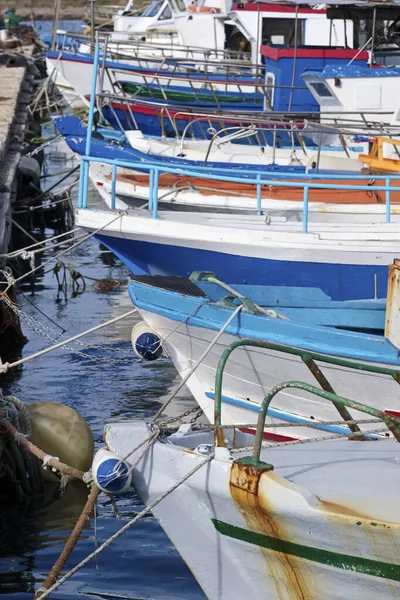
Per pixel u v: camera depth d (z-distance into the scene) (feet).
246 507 15.65
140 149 47.11
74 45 81.51
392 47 51.39
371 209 36.04
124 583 20.48
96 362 36.22
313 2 48.55
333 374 23.90
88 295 46.09
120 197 40.57
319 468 16.49
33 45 153.58
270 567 16.15
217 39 74.02
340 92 46.37
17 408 25.31
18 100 92.84
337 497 15.31
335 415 24.53
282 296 28.63
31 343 38.60
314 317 26.89
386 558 14.66
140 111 56.70
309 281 31.37
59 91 101.96
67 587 20.25
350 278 31.17
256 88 59.88
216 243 31.30
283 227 32.50
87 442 25.73
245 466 15.64
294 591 16.11
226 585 16.90
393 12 50.16
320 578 15.57
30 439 25.04
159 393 32.71
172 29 86.99
